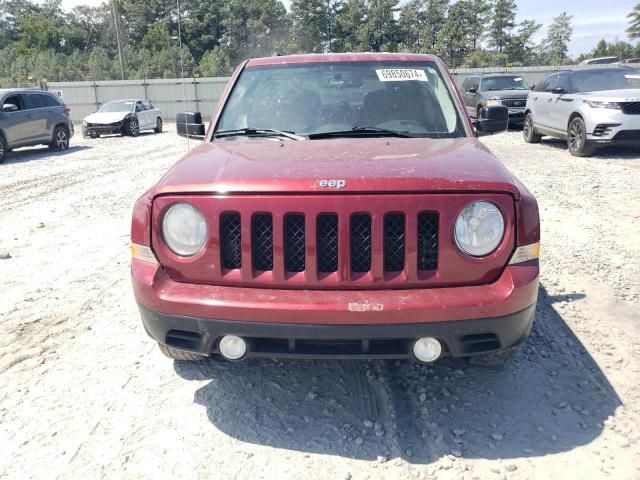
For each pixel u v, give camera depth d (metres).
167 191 2.62
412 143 3.19
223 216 2.57
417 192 2.46
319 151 3.00
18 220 7.57
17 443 2.79
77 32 94.50
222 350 2.61
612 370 3.34
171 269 2.66
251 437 2.80
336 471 2.54
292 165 2.71
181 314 2.59
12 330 4.05
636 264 5.17
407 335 2.47
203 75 72.50
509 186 2.53
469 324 2.48
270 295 2.53
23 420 2.97
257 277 2.56
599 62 27.84
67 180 10.92
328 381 3.28
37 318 4.26
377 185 2.46
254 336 2.53
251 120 3.77
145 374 3.41
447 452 2.65
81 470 2.59
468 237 2.50
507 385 3.20
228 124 3.79
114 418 2.97
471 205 2.49
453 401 3.06
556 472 2.50
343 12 81.06
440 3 87.00
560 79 13.38
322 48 81.62
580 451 2.63
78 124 34.47
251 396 3.15
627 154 12.17
